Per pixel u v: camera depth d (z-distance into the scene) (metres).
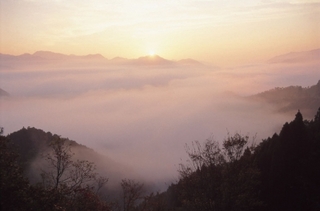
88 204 18.86
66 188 17.84
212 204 17.86
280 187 21.31
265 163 23.02
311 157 21.20
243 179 17.81
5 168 13.30
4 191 12.23
